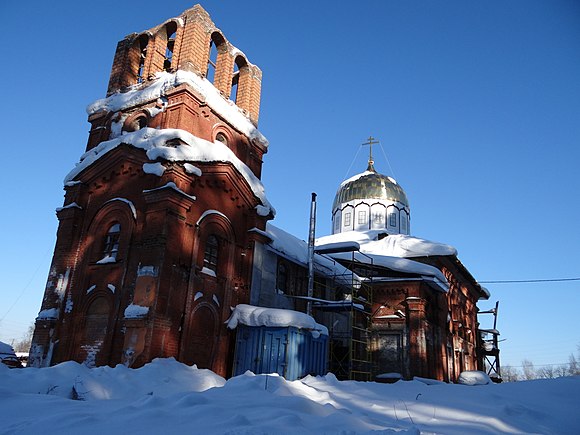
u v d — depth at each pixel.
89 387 10.80
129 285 16.41
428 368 27.42
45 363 17.05
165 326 15.49
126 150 18.28
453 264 34.47
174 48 20.45
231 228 19.70
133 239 17.17
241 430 5.37
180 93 18.91
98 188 19.25
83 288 17.59
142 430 5.44
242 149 21.86
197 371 14.63
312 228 22.45
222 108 20.61
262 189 21.31
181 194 16.77
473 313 42.03
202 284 17.73
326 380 11.45
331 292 27.34
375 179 43.41
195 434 5.31
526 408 9.38
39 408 6.98
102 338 16.47
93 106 21.52
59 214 19.25
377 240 38.03
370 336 27.70
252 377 9.45
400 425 7.30
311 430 5.75
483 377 29.55
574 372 88.69
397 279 27.91
